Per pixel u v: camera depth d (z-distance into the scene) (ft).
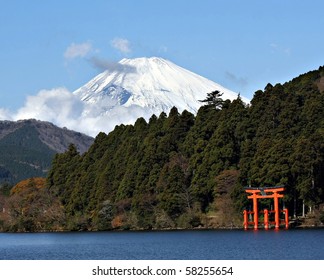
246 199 480.64
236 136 552.00
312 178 474.90
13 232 598.75
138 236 464.24
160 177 532.32
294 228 465.06
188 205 515.91
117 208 550.77
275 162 476.54
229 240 392.47
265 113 552.00
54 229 590.96
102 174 589.73
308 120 535.60
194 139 562.66
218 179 504.84
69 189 625.00
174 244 387.14
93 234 515.50
